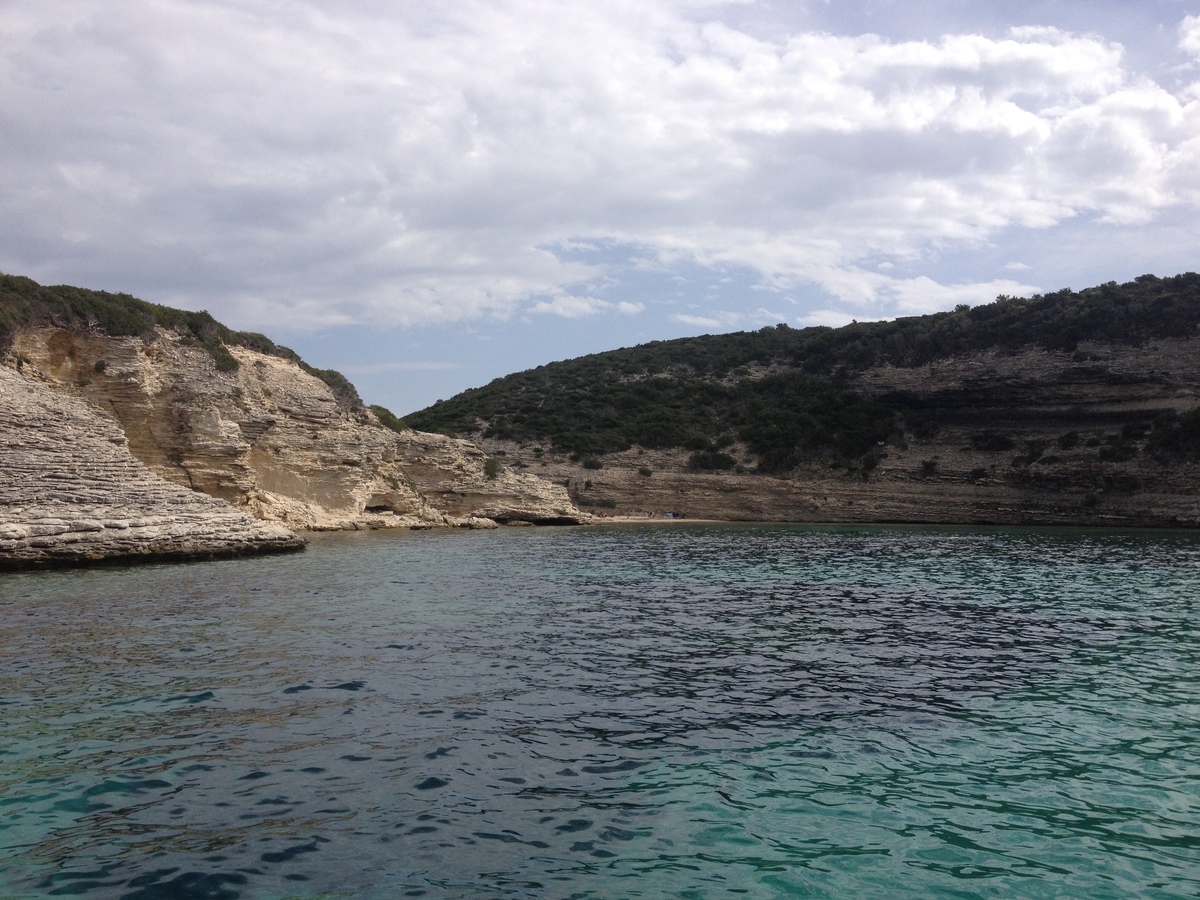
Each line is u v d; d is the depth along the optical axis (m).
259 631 20.44
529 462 95.56
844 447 94.38
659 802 10.76
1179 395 83.81
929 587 31.28
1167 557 44.34
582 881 8.78
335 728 13.22
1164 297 92.25
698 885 8.75
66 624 20.97
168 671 16.41
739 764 12.10
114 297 51.81
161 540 35.06
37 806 10.20
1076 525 77.00
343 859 9.10
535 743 12.80
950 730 13.71
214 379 52.28
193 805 10.31
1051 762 12.27
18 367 44.28
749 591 29.77
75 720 13.33
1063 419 89.12
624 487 89.88
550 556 42.50
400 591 28.02
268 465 56.03
